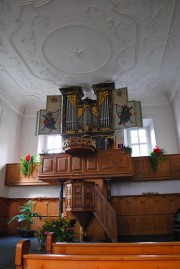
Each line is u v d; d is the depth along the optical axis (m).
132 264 1.82
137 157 10.17
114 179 9.52
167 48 8.95
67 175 9.04
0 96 11.02
